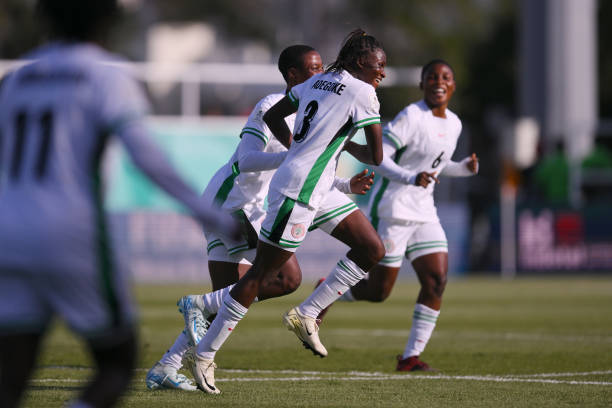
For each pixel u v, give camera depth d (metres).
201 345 19.72
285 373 24.14
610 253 75.88
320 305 21.02
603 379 22.97
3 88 12.33
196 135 68.00
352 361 27.03
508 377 23.39
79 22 12.25
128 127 11.58
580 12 94.38
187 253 69.44
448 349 30.44
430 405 18.56
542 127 94.69
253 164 20.39
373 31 144.38
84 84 11.76
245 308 19.53
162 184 11.61
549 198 78.88
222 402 18.72
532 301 53.22
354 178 21.05
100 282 11.62
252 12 160.62
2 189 11.74
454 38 142.50
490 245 76.69
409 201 25.20
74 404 11.73
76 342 31.19
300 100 20.05
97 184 11.80
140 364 25.58
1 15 126.12
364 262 20.89
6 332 11.62
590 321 41.66
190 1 161.50
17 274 11.50
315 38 140.25
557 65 94.12
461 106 138.12
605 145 85.31
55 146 11.62
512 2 144.00
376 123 19.44
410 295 59.06
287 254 19.56
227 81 72.00
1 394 11.70
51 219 11.41
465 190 75.88
